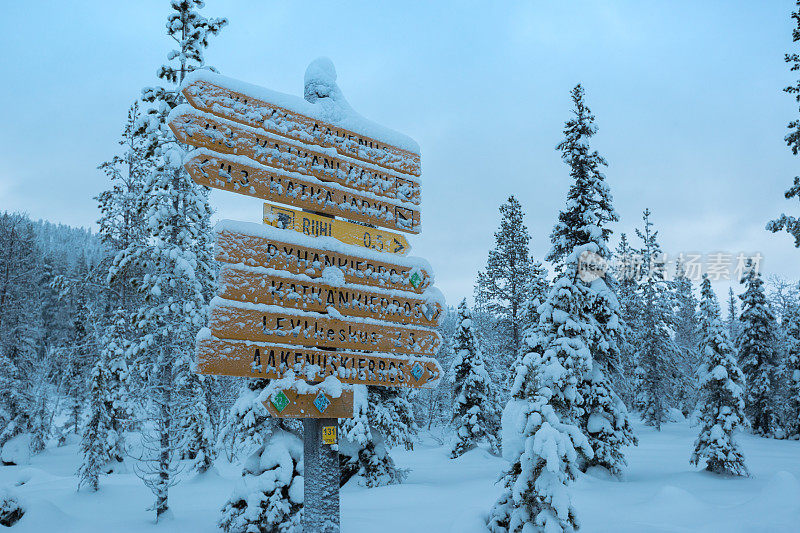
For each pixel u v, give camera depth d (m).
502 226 39.09
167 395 14.70
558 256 23.28
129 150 20.55
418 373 7.99
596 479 18.52
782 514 10.66
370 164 8.14
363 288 7.57
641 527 11.08
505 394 35.44
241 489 11.20
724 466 20.27
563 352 19.67
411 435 21.83
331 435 7.17
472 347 29.86
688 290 60.84
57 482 20.89
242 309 6.45
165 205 15.34
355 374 7.29
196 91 6.59
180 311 15.59
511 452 9.04
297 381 6.69
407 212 8.46
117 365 21.95
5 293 35.19
